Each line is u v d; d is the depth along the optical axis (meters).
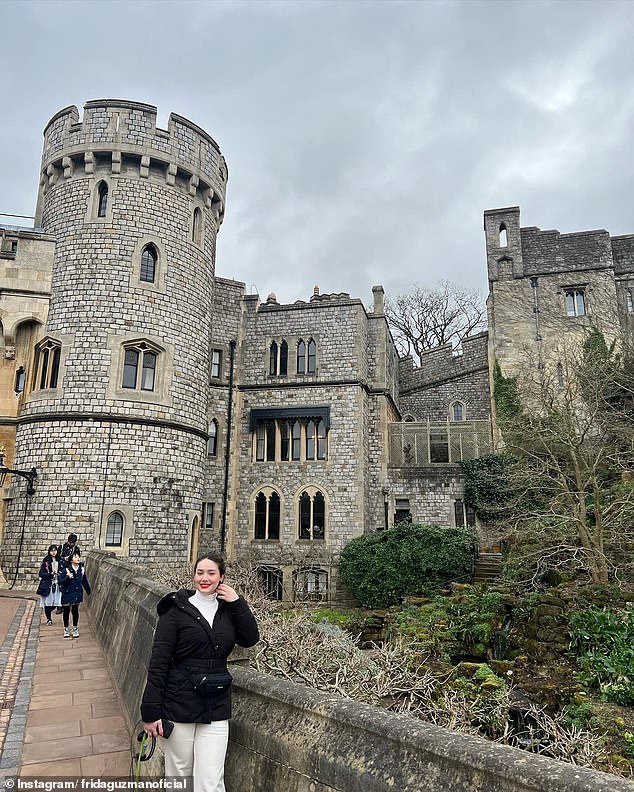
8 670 7.77
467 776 2.12
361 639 14.63
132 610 6.76
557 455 16.39
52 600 11.35
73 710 6.10
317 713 2.86
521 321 26.41
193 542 19.88
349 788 2.44
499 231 27.80
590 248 26.36
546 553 14.82
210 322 21.97
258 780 2.98
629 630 9.90
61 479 17.86
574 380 18.03
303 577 22.25
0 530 18.78
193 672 3.24
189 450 19.89
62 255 19.61
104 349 18.72
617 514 14.43
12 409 19.50
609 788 1.81
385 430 25.12
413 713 6.77
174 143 20.73
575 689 8.81
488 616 12.22
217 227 22.91
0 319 19.39
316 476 23.36
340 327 24.58
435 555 19.64
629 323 25.05
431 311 44.03
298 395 24.38
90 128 20.03
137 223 19.75
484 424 24.97
